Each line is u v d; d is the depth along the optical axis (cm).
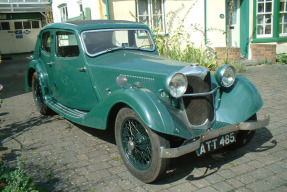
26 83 595
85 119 377
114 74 371
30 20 1870
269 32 1061
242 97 349
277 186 292
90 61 405
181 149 276
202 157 364
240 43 1063
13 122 529
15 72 1148
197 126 320
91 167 347
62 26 444
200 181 308
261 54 1012
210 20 962
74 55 427
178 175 323
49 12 1403
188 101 316
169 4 953
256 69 903
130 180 316
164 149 276
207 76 321
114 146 405
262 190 287
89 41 415
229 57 915
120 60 394
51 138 443
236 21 1055
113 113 351
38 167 351
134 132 318
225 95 361
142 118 284
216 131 301
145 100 291
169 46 974
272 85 696
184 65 341
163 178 318
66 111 454
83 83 420
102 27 434
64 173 335
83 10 943
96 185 308
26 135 460
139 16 932
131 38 459
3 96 746
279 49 1066
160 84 322
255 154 365
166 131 277
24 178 279
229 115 343
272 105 551
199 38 970
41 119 541
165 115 285
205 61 880
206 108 323
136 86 316
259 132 432
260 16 1051
